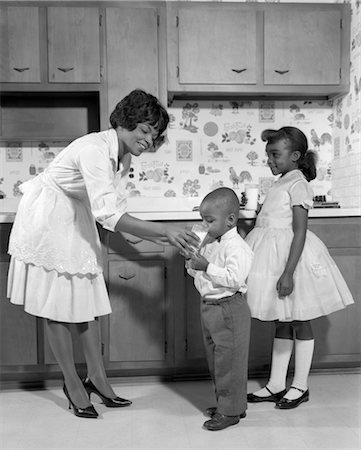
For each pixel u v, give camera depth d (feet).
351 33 9.92
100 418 6.71
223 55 9.83
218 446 5.79
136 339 8.13
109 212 5.94
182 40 9.78
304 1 10.19
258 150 10.73
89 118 10.61
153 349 8.16
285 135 7.22
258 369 8.41
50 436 6.15
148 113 6.24
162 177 10.62
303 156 7.38
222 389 6.25
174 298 8.17
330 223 8.36
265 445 5.80
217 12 9.80
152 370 8.29
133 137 6.36
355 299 8.45
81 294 6.52
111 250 8.05
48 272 6.45
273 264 7.06
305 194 7.02
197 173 10.68
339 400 7.27
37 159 10.48
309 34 9.91
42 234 6.40
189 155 10.66
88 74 9.73
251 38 9.84
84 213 6.66
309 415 6.70
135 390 7.89
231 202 6.15
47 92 10.12
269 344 8.33
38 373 8.10
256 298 7.02
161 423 6.50
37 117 10.50
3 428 6.43
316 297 6.96
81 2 9.71
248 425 6.39
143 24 9.77
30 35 9.65
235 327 6.11
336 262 8.39
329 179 10.85
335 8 9.96
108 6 9.76
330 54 9.96
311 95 10.64
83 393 6.79
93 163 6.04
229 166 10.71
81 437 6.11
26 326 7.99
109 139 6.31
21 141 10.41
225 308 6.12
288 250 7.05
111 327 8.09
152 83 9.82
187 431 6.23
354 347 8.47
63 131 10.55
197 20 9.78
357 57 9.61
